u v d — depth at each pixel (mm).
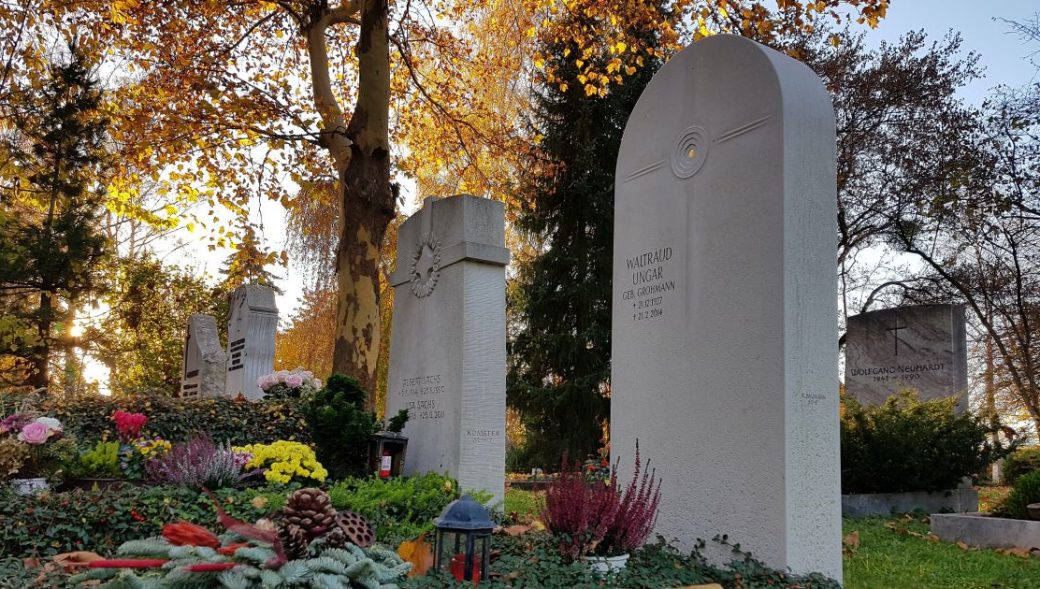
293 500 3922
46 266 20422
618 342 7461
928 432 10570
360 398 9805
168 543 3816
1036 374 20453
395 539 6426
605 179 20297
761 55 6180
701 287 6496
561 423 19844
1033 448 14078
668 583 5000
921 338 13250
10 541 5695
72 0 16344
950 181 19609
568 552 5102
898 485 10656
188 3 16547
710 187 6523
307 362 30375
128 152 16750
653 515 6590
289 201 18219
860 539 8016
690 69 6934
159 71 17516
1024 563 6953
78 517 6023
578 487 5398
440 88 20031
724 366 6164
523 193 20344
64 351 22312
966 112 20750
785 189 5824
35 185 21781
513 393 20078
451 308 9250
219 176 18172
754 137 6145
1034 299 20578
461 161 22562
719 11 15656
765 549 5590
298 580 3541
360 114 15289
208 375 18266
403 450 9375
